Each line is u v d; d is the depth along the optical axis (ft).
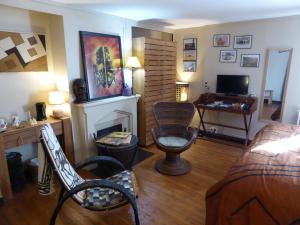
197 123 15.47
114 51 11.28
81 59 9.89
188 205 7.63
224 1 8.55
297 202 4.41
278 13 10.68
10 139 7.76
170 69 13.84
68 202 7.80
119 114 11.47
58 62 9.64
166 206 7.58
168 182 9.09
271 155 6.28
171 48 13.57
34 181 9.07
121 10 10.00
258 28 12.21
